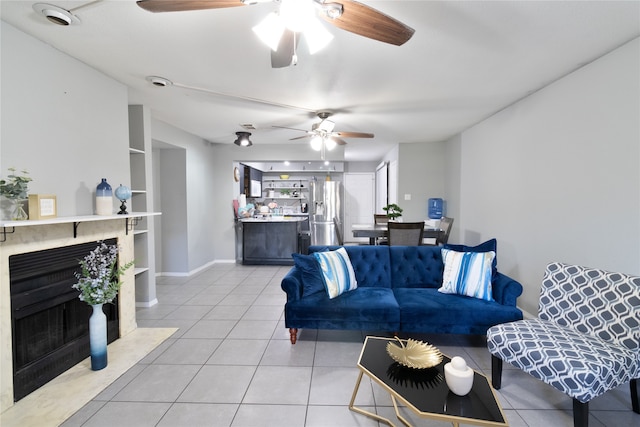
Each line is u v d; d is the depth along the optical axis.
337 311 2.38
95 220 2.26
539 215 2.79
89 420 1.61
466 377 1.28
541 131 2.75
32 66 1.87
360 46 1.98
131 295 2.71
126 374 2.05
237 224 5.81
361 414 1.68
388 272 2.89
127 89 2.71
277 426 1.58
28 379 1.81
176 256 4.72
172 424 1.59
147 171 3.28
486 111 3.46
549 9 1.60
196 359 2.25
